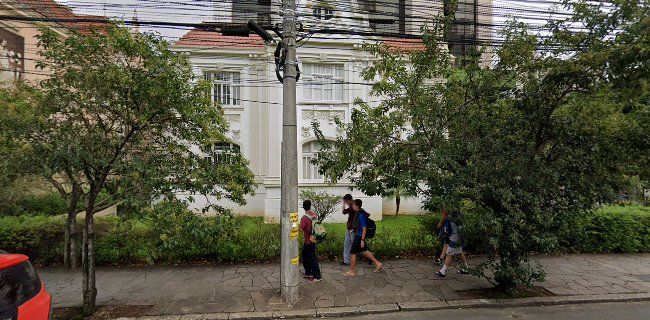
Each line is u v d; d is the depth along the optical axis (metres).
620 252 8.80
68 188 7.74
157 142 5.35
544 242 5.03
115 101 4.73
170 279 6.62
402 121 5.99
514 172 5.37
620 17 5.01
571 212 5.50
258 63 14.56
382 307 5.41
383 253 8.06
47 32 4.91
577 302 5.77
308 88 13.96
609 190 5.46
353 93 13.93
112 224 8.34
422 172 5.57
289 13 5.73
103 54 4.90
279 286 6.27
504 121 5.70
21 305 3.09
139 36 5.02
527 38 5.59
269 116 14.05
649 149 5.20
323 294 5.91
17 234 7.39
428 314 5.31
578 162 5.39
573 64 4.96
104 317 5.04
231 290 6.08
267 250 7.76
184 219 4.96
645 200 9.93
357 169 7.13
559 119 5.43
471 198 5.30
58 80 4.78
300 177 13.83
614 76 4.86
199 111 5.24
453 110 5.86
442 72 6.29
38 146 4.27
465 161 5.58
